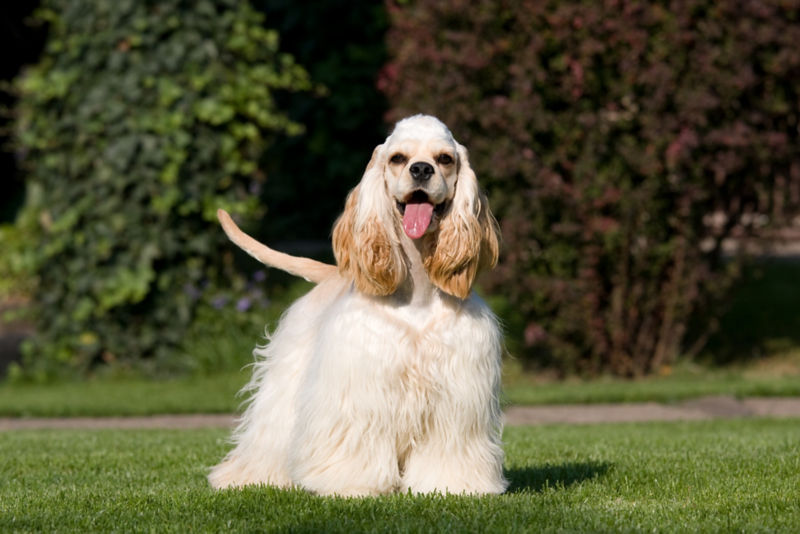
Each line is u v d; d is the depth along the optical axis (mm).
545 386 11156
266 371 5195
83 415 9609
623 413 9703
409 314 4562
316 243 15367
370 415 4453
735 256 11375
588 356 11633
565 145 10742
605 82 10547
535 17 10375
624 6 10273
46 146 11664
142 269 11305
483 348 4578
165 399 10094
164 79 11391
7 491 5160
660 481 5223
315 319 5059
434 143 4621
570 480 5332
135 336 11656
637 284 11242
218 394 10469
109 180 11297
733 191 11172
